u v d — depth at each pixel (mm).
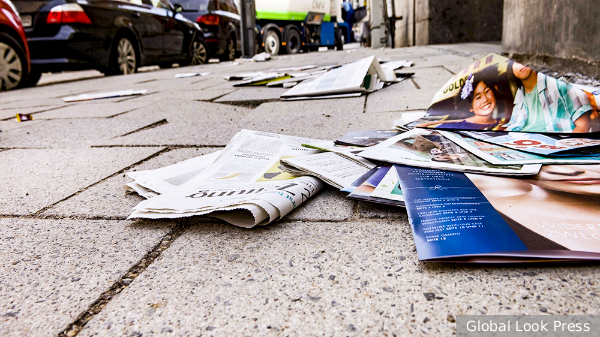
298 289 598
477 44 6559
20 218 942
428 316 520
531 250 585
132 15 5730
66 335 540
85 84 4652
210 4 8109
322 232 771
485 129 1148
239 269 665
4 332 552
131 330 539
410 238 718
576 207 688
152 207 847
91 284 657
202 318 552
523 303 528
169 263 700
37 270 707
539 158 896
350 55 6723
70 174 1268
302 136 1509
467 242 619
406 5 10070
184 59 7191
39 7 4711
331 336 500
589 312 503
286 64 5469
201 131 1762
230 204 794
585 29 2104
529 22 2963
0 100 3648
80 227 875
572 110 1048
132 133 1844
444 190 790
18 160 1486
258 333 515
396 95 2227
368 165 1009
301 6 10797
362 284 597
